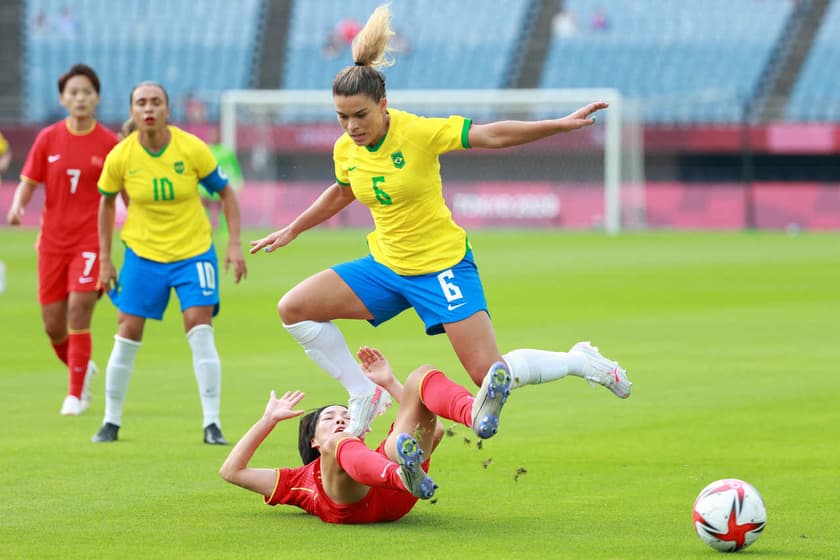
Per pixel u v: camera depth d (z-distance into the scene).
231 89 145.75
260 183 131.00
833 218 130.12
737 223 131.75
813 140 128.88
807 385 37.12
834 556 18.50
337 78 20.92
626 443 28.39
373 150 21.31
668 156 139.88
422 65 148.88
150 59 147.00
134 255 29.20
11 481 24.41
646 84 146.25
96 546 19.19
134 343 29.22
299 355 44.81
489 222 134.75
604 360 21.58
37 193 131.62
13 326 54.03
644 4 151.75
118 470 25.53
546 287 71.12
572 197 133.75
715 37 148.88
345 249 102.75
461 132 20.98
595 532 20.19
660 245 108.06
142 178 28.81
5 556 18.55
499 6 152.50
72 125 33.59
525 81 147.62
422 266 21.70
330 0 151.25
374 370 22.70
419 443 20.77
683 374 39.47
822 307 60.56
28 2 148.88
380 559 18.36
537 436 29.38
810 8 149.00
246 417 32.38
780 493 23.08
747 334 50.22
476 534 20.03
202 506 22.22
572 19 150.50
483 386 19.14
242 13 150.38
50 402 35.12
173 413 33.16
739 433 29.53
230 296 67.50
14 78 143.75
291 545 19.25
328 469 20.20
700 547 19.12
